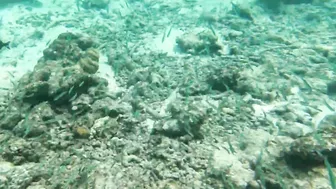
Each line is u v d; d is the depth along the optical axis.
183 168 0.85
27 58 1.66
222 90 1.29
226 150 0.92
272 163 0.84
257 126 1.05
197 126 0.97
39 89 1.08
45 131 0.96
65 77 1.15
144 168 0.87
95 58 1.45
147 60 1.56
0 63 1.58
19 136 0.94
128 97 1.24
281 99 1.23
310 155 0.79
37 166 0.81
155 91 1.27
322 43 1.80
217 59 1.59
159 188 0.78
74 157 0.89
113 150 0.95
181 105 1.05
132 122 1.05
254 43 1.81
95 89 1.18
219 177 0.80
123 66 1.49
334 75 1.39
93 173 0.83
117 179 0.82
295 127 0.99
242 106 1.14
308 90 1.28
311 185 0.76
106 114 1.08
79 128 0.98
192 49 1.69
